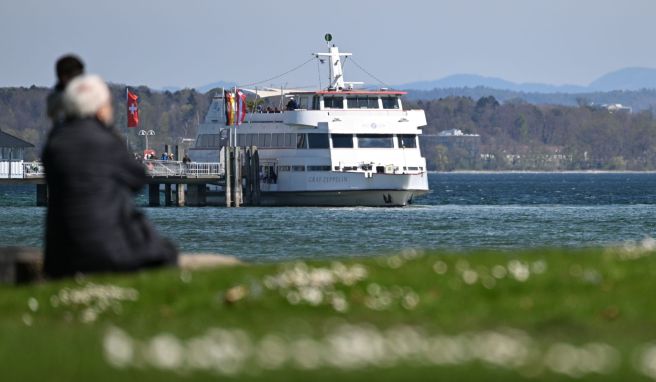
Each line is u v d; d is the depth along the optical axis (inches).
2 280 2962.6
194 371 1813.5
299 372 1801.2
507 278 2657.5
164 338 2095.2
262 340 2053.4
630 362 1845.5
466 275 2672.2
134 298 2583.7
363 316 2407.7
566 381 1733.5
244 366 1835.6
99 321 2479.1
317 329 2223.2
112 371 1838.1
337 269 2741.1
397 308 2472.9
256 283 2576.3
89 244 2689.5
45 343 2126.0
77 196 2672.2
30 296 2647.6
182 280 2672.2
